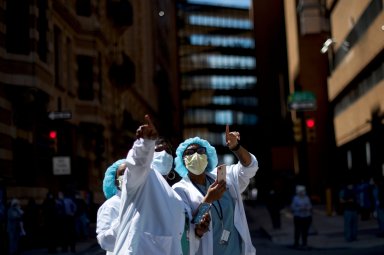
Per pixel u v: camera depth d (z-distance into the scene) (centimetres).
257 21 8538
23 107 2430
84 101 3309
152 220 486
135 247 476
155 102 6506
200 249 530
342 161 4606
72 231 2014
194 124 12581
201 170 558
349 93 4050
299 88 5125
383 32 2966
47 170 2697
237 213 559
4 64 2367
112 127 3938
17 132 2444
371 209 2873
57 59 2973
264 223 3394
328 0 4512
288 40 6322
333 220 3106
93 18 3369
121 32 4241
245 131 13012
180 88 11538
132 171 475
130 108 4825
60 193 2095
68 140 3055
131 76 4147
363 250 1836
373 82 3391
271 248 2062
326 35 4806
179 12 12838
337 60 4266
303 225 2022
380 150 3384
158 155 546
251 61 13388
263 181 8194
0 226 1898
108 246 523
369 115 3500
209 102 12825
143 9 5747
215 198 521
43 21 2677
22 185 2466
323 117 5338
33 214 2222
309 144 5303
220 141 12788
